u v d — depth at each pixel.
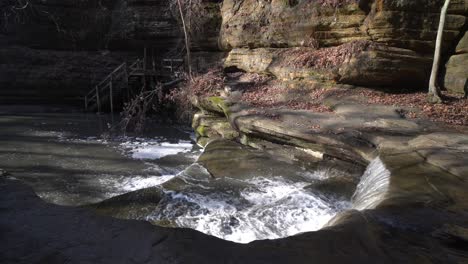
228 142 10.62
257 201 6.72
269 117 9.99
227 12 18.20
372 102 10.70
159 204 6.43
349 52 11.87
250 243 3.54
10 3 24.92
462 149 6.47
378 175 5.76
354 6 11.91
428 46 11.38
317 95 12.20
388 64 11.30
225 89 14.71
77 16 26.64
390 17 11.07
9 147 12.11
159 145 12.92
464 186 4.95
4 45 24.88
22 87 24.56
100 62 26.25
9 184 5.14
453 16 11.04
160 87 17.11
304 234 3.68
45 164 10.25
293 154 8.88
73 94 25.69
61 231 3.77
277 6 15.04
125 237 3.67
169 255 3.31
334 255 3.27
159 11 24.22
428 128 8.09
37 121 17.69
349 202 6.32
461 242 3.50
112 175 9.41
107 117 19.69
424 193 4.71
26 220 4.01
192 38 20.48
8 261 3.19
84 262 3.20
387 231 3.71
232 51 17.58
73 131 15.26
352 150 7.32
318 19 13.12
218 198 6.78
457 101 10.18
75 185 8.60
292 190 7.25
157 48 26.03
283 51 14.88
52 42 26.53
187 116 16.83
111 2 27.31
